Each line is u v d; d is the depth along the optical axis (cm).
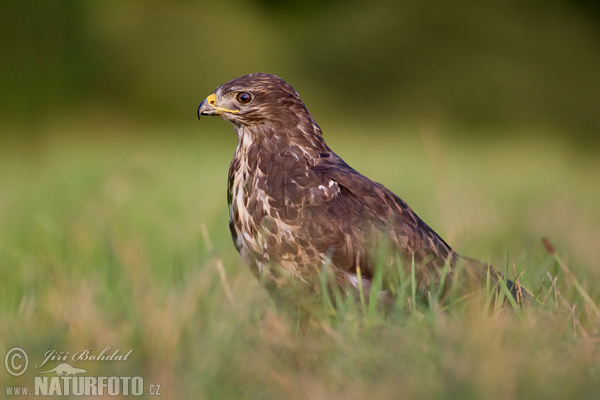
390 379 690
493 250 1434
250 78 1040
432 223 1683
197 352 739
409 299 873
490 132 5891
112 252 1238
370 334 776
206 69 6041
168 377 719
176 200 1797
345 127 5375
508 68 6359
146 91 5950
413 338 751
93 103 5812
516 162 3619
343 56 6334
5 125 5344
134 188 1839
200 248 1218
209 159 2964
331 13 6625
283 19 6606
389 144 4047
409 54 6412
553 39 6525
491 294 880
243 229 1004
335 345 770
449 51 6431
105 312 879
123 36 6106
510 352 709
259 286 996
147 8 6281
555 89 6334
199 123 5256
